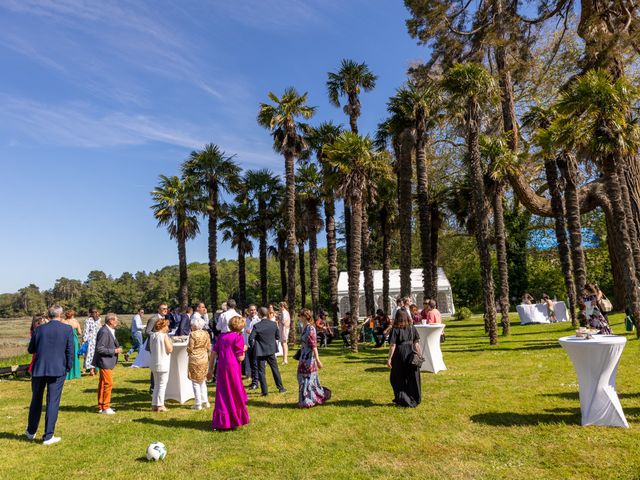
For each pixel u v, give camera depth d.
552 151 14.67
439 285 35.47
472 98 15.48
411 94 19.12
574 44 26.55
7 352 27.89
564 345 5.92
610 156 12.83
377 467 4.71
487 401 7.11
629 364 9.16
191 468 4.97
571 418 5.95
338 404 7.58
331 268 25.47
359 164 16.80
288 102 22.53
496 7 19.84
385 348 16.55
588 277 33.91
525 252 35.06
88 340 12.90
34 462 5.33
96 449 5.76
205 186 28.88
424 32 19.75
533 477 4.26
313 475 4.59
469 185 23.84
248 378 10.95
